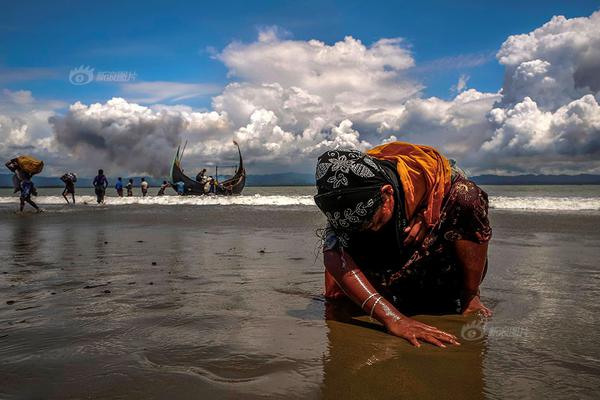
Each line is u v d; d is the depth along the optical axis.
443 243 2.46
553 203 14.98
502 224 9.06
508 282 3.51
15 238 7.38
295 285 3.45
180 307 2.79
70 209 17.78
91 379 1.70
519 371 1.81
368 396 1.58
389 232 2.36
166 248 5.80
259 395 1.58
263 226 9.17
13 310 2.72
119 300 2.97
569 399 1.56
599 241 6.31
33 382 1.67
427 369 1.83
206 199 22.77
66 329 2.32
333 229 2.43
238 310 2.73
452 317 2.60
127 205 21.20
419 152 2.39
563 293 3.14
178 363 1.87
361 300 2.40
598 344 2.12
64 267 4.35
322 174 2.23
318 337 2.24
